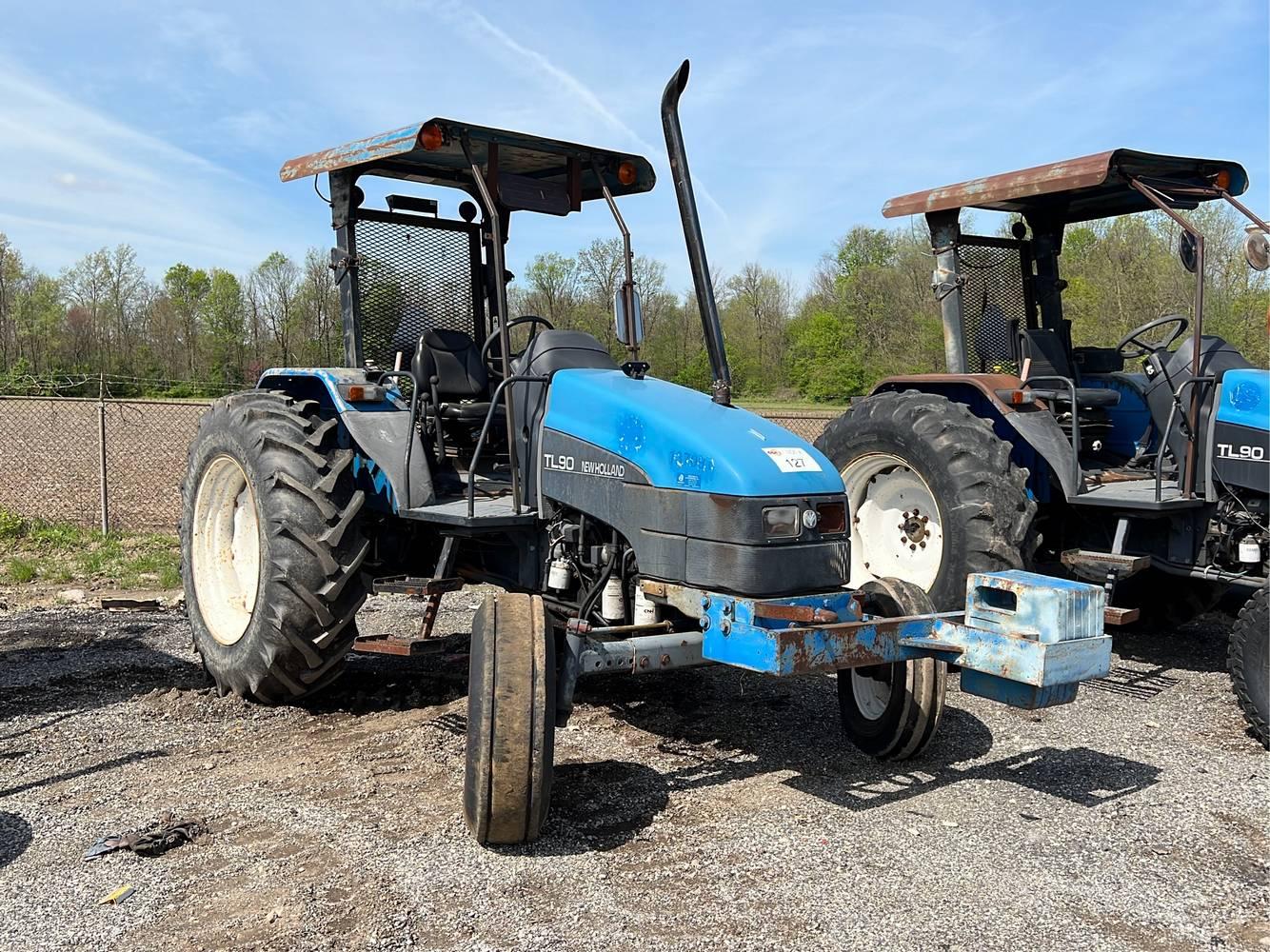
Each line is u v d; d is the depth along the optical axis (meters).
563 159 4.87
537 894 3.01
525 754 3.21
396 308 5.31
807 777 4.04
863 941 2.78
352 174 5.11
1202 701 5.18
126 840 3.33
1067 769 4.18
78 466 14.06
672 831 3.48
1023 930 2.86
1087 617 3.46
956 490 5.38
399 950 2.69
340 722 4.65
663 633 3.84
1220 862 3.33
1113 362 6.81
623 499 3.90
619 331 4.59
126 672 5.40
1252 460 5.15
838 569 3.76
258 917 2.86
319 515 4.58
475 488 4.78
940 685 4.10
